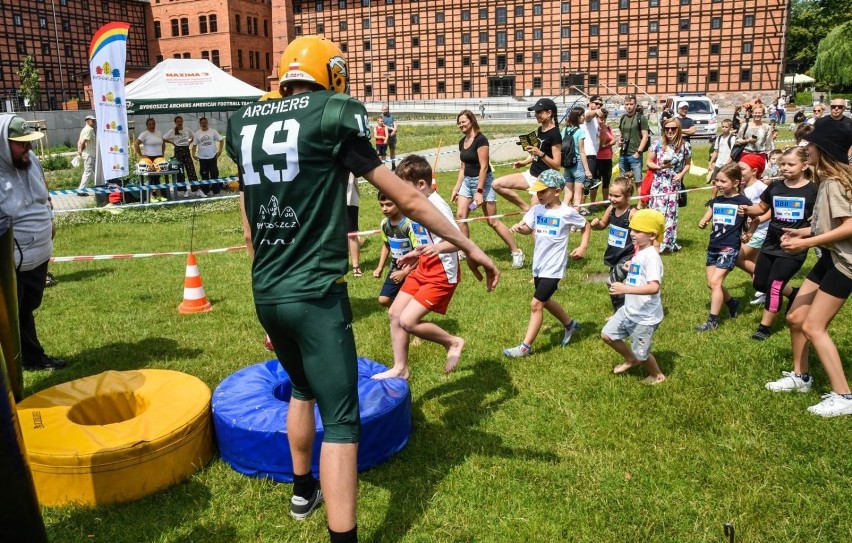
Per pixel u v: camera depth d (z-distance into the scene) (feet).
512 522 10.66
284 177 8.60
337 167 8.62
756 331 18.66
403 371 14.64
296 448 10.41
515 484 11.68
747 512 10.75
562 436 13.35
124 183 51.52
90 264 30.63
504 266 27.86
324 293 8.72
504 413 14.42
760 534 10.25
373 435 12.05
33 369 17.47
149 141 51.19
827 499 11.06
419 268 14.46
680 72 183.73
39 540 7.43
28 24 188.75
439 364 17.25
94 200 52.54
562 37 192.85
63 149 119.14
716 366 16.62
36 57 191.52
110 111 43.60
